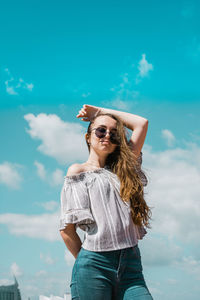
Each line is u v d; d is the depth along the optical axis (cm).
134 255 201
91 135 236
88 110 251
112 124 234
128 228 204
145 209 221
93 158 233
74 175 217
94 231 203
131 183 214
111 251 196
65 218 208
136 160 237
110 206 207
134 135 246
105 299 192
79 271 196
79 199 209
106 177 219
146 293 191
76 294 196
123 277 194
